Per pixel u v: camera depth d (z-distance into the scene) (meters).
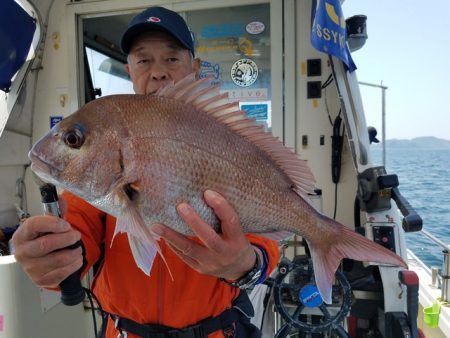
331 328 2.20
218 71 3.25
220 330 1.39
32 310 2.42
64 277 1.05
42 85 3.50
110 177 0.96
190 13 3.29
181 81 1.04
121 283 1.37
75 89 3.46
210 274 1.07
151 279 1.35
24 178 3.49
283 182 1.12
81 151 0.95
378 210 2.38
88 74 3.77
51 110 3.50
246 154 1.07
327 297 1.12
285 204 1.11
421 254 5.09
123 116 0.98
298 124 3.07
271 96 3.13
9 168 3.34
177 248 0.99
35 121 3.52
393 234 2.36
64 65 3.48
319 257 1.15
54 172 0.95
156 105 1.00
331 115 3.00
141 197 0.96
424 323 3.02
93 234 1.37
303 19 3.04
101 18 3.71
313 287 2.20
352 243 1.14
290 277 2.28
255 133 1.10
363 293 2.66
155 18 1.54
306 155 3.06
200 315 1.37
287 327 2.23
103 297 1.43
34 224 1.00
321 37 2.20
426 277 3.33
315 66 3.01
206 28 3.27
